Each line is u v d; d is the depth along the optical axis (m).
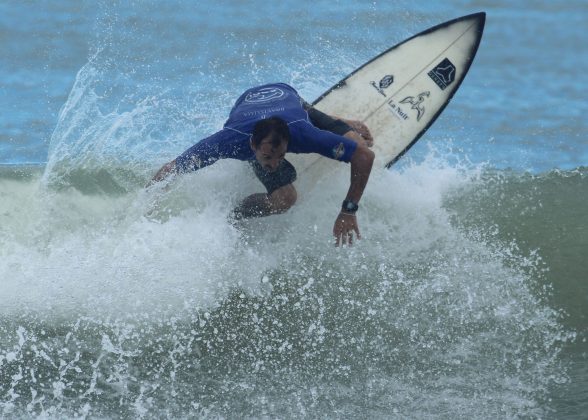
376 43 46.19
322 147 19.41
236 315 19.56
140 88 40.06
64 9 53.84
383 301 20.12
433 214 23.19
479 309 20.02
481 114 41.78
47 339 18.56
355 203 19.55
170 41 47.47
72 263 20.27
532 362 18.38
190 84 40.81
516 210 24.23
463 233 22.86
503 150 37.50
